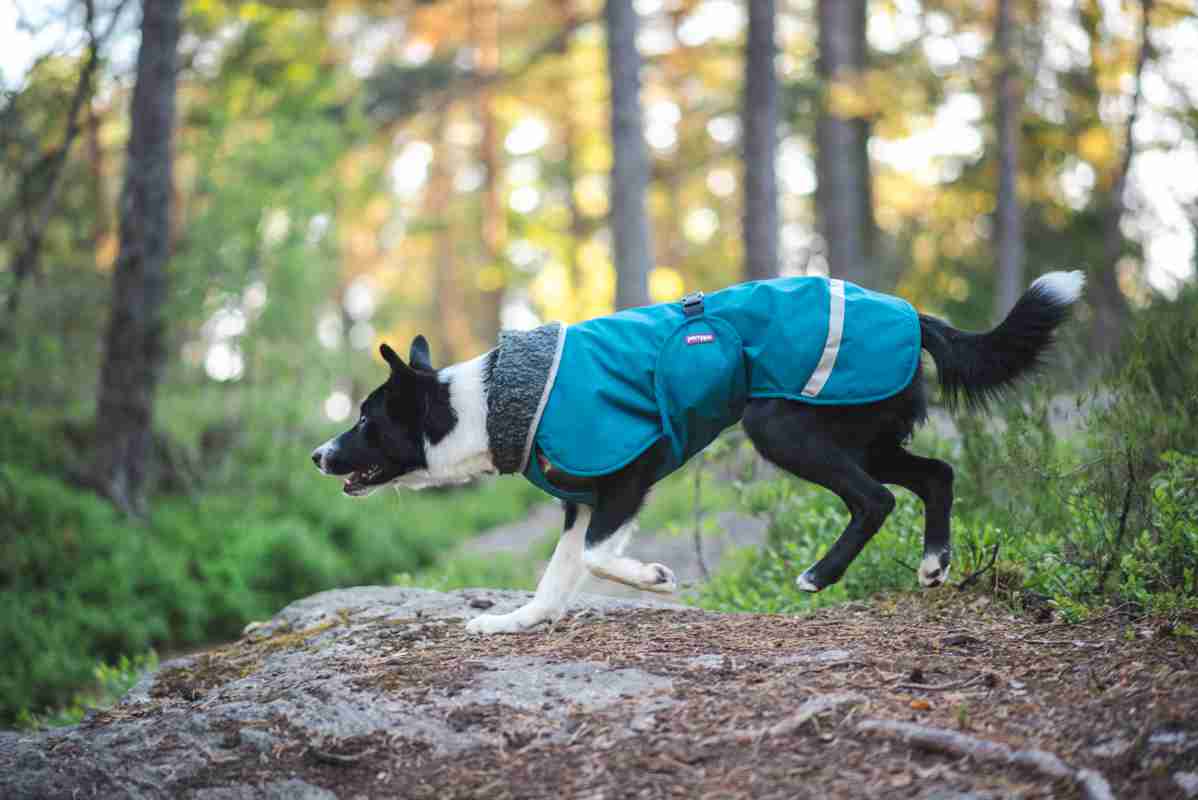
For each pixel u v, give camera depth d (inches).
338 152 598.5
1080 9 725.3
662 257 1223.5
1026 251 816.3
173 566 432.8
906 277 835.4
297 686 159.9
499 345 180.1
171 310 506.9
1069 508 195.2
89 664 367.6
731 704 135.7
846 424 166.9
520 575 402.3
